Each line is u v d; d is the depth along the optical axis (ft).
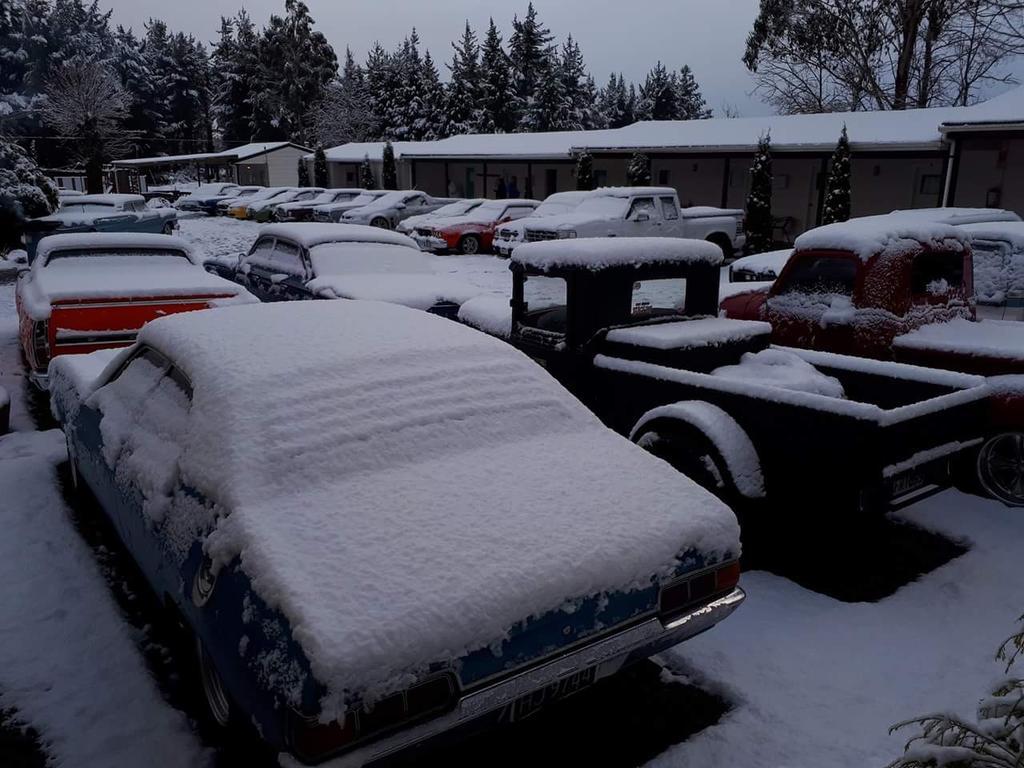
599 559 8.16
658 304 17.48
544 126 208.33
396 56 251.60
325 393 9.78
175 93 254.68
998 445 16.42
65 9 230.89
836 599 12.86
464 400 10.46
